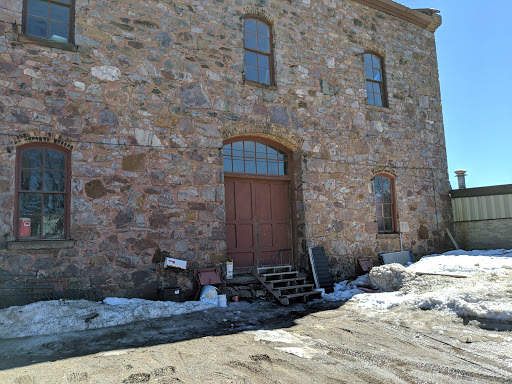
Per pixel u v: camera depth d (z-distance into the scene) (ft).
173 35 24.14
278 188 28.58
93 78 21.49
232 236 26.07
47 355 13.41
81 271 20.04
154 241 22.08
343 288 27.04
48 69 20.45
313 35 30.12
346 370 12.07
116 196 21.36
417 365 12.48
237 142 26.94
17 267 18.79
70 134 20.58
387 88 33.78
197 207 23.62
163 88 23.44
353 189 30.37
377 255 30.78
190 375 11.60
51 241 19.39
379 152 32.24
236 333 16.44
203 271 22.93
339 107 30.60
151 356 13.28
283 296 23.13
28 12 20.77
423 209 34.27
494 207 34.17
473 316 17.06
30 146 20.01
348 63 31.65
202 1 25.43
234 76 26.00
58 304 18.29
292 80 28.58
